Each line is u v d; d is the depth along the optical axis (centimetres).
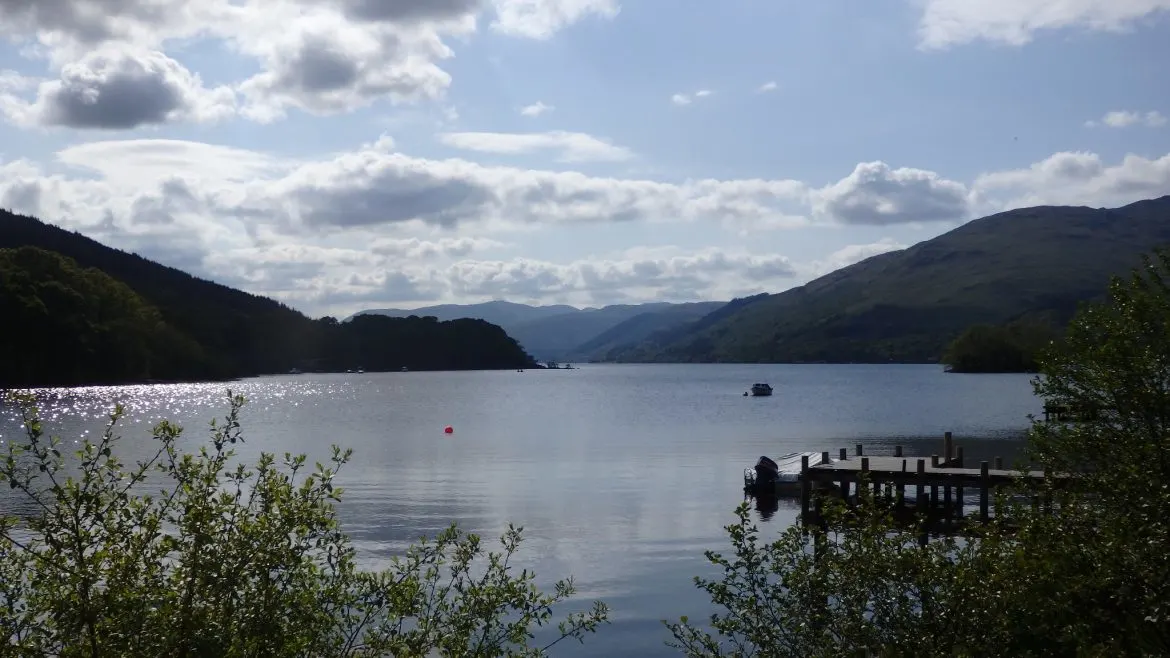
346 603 1002
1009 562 970
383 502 3744
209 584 816
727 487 4238
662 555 2741
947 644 902
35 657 762
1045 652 986
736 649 1539
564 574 2495
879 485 3388
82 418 7988
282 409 10394
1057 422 1303
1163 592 946
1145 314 1229
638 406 11344
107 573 802
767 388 13812
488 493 4022
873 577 938
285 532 873
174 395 12194
